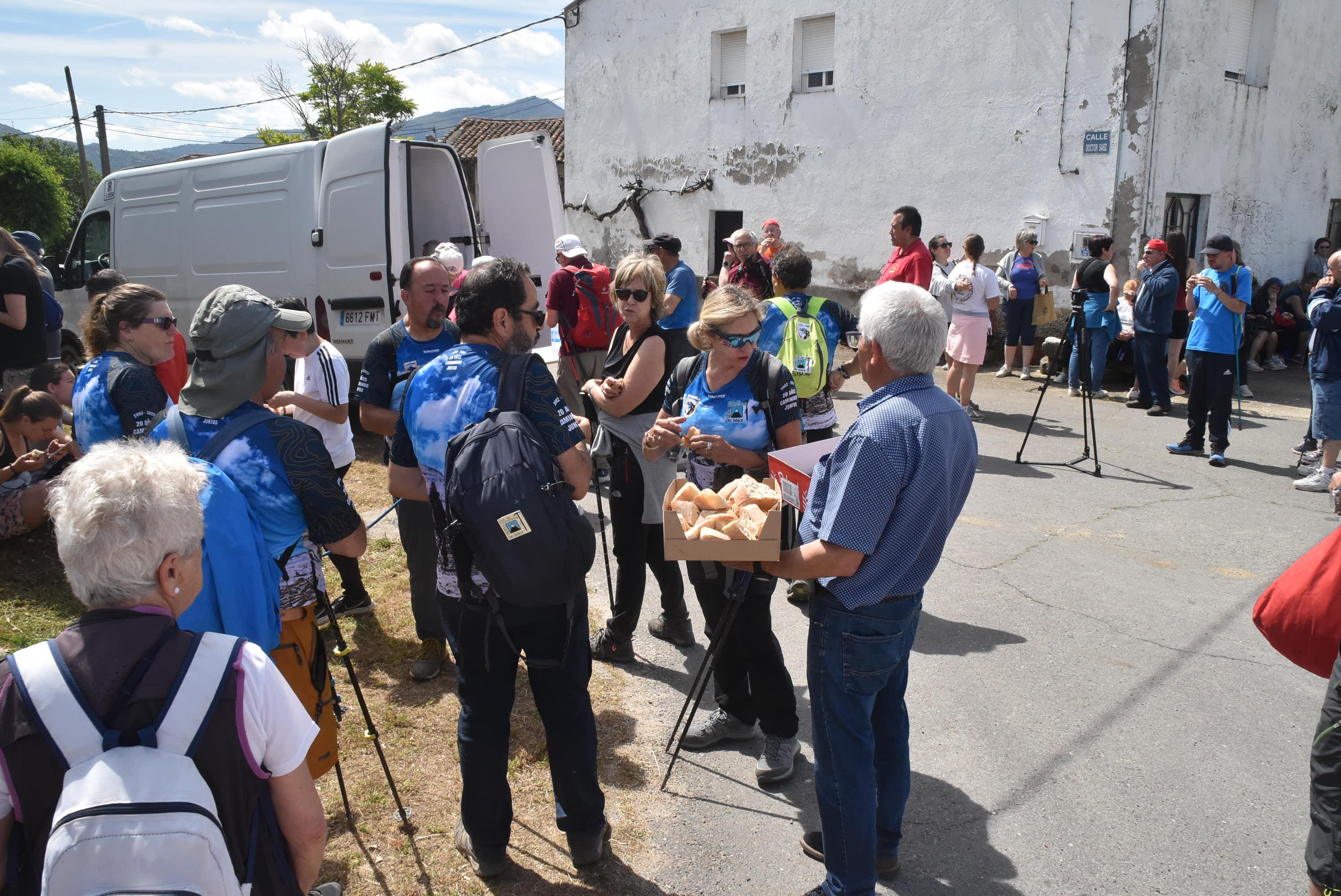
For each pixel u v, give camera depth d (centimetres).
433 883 272
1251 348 1186
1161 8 1080
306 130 4125
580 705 268
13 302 529
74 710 133
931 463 224
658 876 278
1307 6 1305
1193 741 351
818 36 1426
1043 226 1211
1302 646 239
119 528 141
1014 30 1196
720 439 320
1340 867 210
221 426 234
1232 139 1237
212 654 144
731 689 340
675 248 591
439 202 865
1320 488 671
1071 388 1035
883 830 269
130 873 128
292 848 156
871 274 1397
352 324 789
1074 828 300
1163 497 662
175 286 927
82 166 3400
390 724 359
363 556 538
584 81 1725
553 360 735
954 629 450
